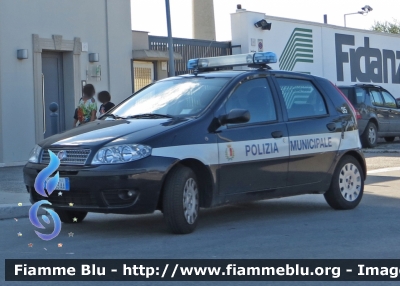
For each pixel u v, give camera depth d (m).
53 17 16.83
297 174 8.15
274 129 7.89
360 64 29.33
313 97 8.62
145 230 7.53
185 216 7.05
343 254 6.23
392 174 12.99
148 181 6.67
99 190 6.63
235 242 6.78
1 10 15.55
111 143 6.77
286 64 25.52
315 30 26.86
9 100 15.74
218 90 7.67
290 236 7.11
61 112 17.48
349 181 8.88
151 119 7.45
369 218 8.22
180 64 22.02
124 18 18.94
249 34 23.97
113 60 18.61
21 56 15.88
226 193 7.41
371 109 19.39
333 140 8.59
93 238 7.12
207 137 7.20
